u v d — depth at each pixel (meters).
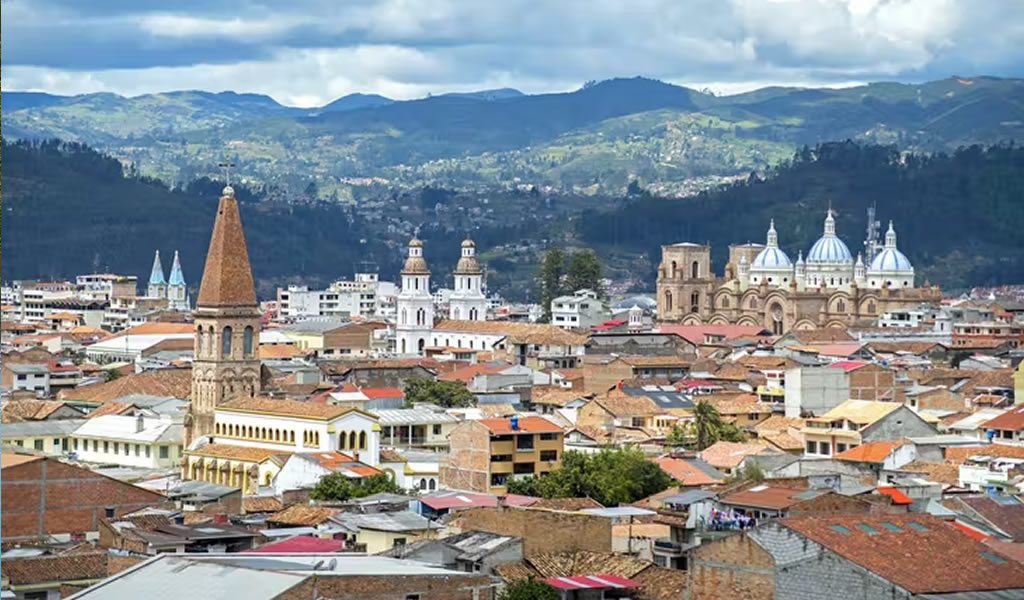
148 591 168.75
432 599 173.75
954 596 169.88
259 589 165.62
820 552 174.88
